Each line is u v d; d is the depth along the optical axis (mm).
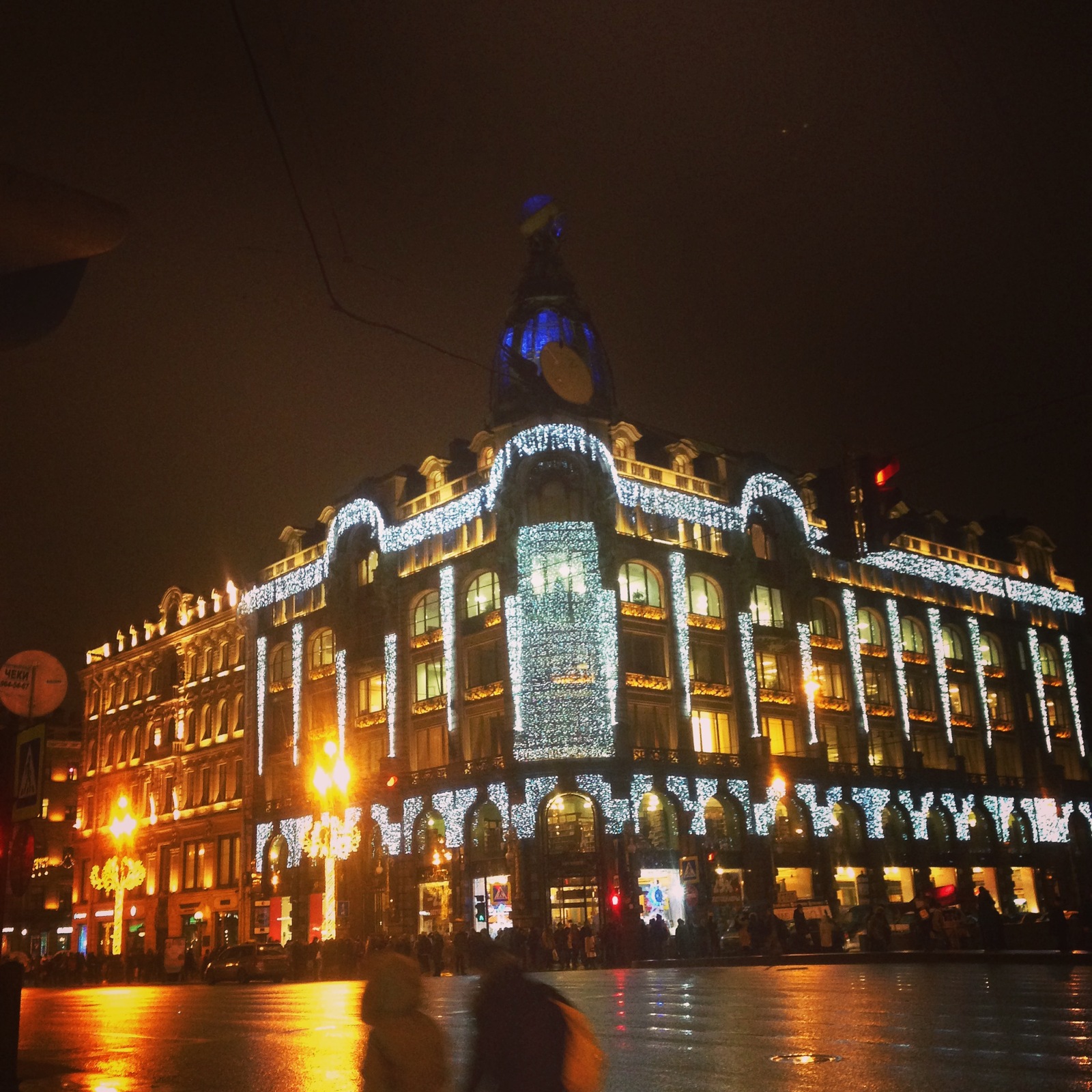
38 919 80625
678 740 53938
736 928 44844
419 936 45250
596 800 50375
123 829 65062
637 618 54156
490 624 54406
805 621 61031
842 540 20484
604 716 51500
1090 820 73250
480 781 52875
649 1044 14523
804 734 59438
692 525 57594
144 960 57594
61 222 3957
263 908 62906
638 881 50406
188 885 70062
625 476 55656
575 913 49625
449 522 57812
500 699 53469
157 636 78000
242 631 69875
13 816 11180
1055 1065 11547
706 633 56844
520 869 50188
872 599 65938
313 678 64500
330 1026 20078
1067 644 76750
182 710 73625
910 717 65625
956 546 73438
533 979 5438
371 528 62094
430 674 57531
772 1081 11156
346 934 57719
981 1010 17266
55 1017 26641
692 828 52812
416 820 55500
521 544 53281
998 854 66375
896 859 61781
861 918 51781
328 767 61094
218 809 68562
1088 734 76500
